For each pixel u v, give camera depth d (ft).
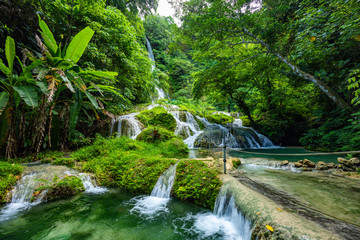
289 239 4.44
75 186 12.39
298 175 12.31
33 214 9.39
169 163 14.44
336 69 20.51
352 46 16.42
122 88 34.78
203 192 10.33
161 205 10.64
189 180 11.51
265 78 39.86
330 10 13.82
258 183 10.07
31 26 20.80
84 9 25.09
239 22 22.80
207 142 31.94
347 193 8.36
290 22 20.34
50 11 22.52
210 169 12.48
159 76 73.72
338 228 4.60
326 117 29.60
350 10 12.60
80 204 10.70
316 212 5.91
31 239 7.32
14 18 18.61
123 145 20.51
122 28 29.58
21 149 16.42
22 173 12.27
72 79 14.74
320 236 4.13
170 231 8.00
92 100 17.04
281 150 29.55
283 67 30.40
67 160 15.46
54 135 18.95
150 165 14.61
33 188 11.19
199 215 9.38
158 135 26.48
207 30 25.52
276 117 41.91
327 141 25.46
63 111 19.22
